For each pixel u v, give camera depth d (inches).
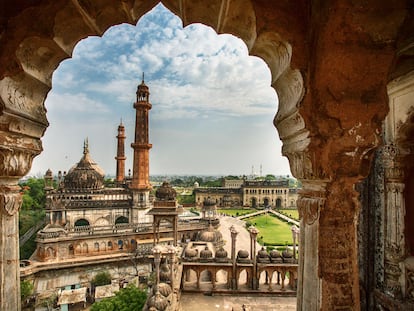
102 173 2149.4
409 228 221.5
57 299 1194.6
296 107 153.3
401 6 141.1
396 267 221.3
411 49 172.9
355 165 150.9
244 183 3806.6
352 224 155.1
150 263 1445.6
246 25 177.6
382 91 148.9
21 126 163.2
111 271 1382.9
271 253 580.4
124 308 634.2
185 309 477.1
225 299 522.0
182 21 205.3
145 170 1849.2
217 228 1711.4
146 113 1865.2
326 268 152.6
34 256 1396.4
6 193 163.3
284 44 160.6
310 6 156.6
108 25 187.5
